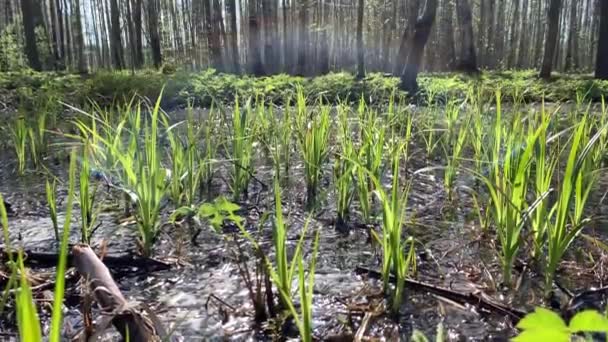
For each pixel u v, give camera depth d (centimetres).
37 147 478
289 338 171
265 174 415
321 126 362
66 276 211
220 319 183
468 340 168
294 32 2788
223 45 2330
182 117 779
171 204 322
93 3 3697
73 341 165
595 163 349
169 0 3559
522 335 67
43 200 339
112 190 359
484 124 484
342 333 171
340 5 3466
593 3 3838
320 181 392
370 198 331
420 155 495
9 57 1767
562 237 192
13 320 180
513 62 3772
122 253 242
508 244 205
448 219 299
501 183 228
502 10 3628
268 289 184
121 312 152
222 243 258
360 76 1788
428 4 1145
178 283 213
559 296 199
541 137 220
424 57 3391
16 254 237
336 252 249
